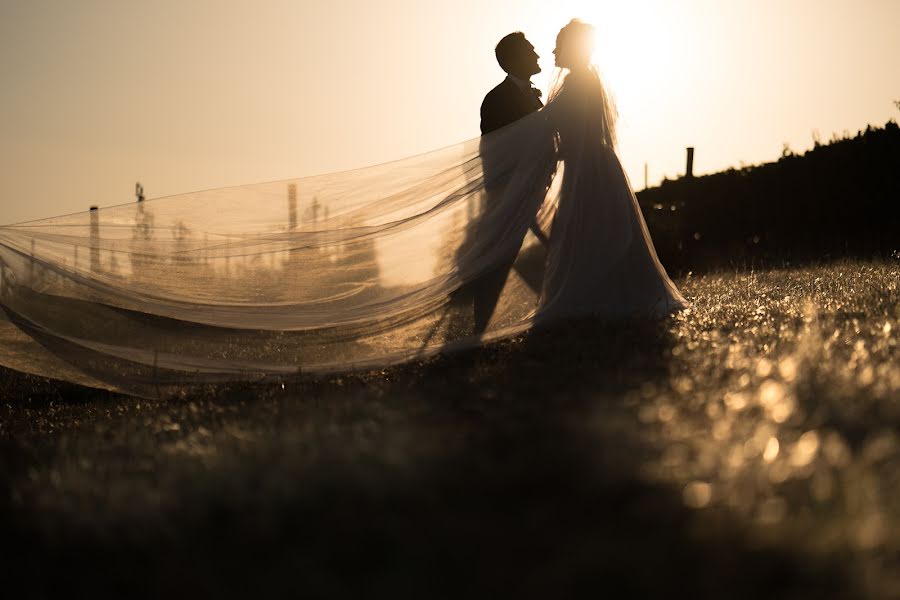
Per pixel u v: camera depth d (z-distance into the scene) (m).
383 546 2.21
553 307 8.18
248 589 2.10
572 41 8.62
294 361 7.79
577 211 8.43
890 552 2.02
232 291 7.93
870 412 3.28
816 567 1.87
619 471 2.40
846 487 2.31
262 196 8.03
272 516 2.42
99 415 7.23
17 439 5.94
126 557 2.44
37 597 2.37
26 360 8.02
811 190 24.16
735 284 12.06
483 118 9.39
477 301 7.98
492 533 2.15
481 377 5.18
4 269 8.00
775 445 2.63
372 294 7.95
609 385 3.92
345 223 8.01
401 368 7.25
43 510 2.94
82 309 7.99
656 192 30.80
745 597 1.81
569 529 2.14
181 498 2.76
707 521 2.11
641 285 8.55
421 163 8.15
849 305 7.74
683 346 5.60
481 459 2.67
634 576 1.87
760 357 4.96
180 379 7.84
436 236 8.03
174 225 7.99
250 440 3.66
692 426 3.00
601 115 8.62
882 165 22.83
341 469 2.71
